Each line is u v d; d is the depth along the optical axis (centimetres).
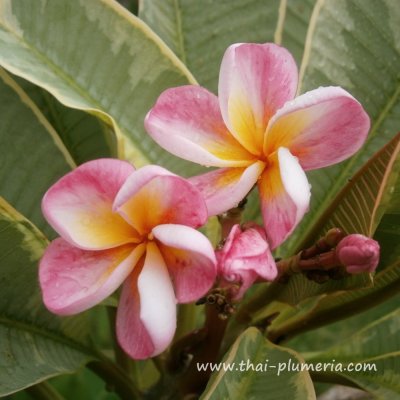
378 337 51
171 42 52
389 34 49
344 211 41
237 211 39
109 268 37
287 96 39
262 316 49
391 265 44
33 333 45
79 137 52
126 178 36
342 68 49
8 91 45
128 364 52
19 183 46
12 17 45
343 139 38
